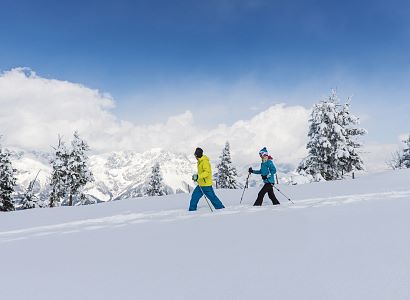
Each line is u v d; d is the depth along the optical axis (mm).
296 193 13133
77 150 43125
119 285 3572
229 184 48844
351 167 36906
